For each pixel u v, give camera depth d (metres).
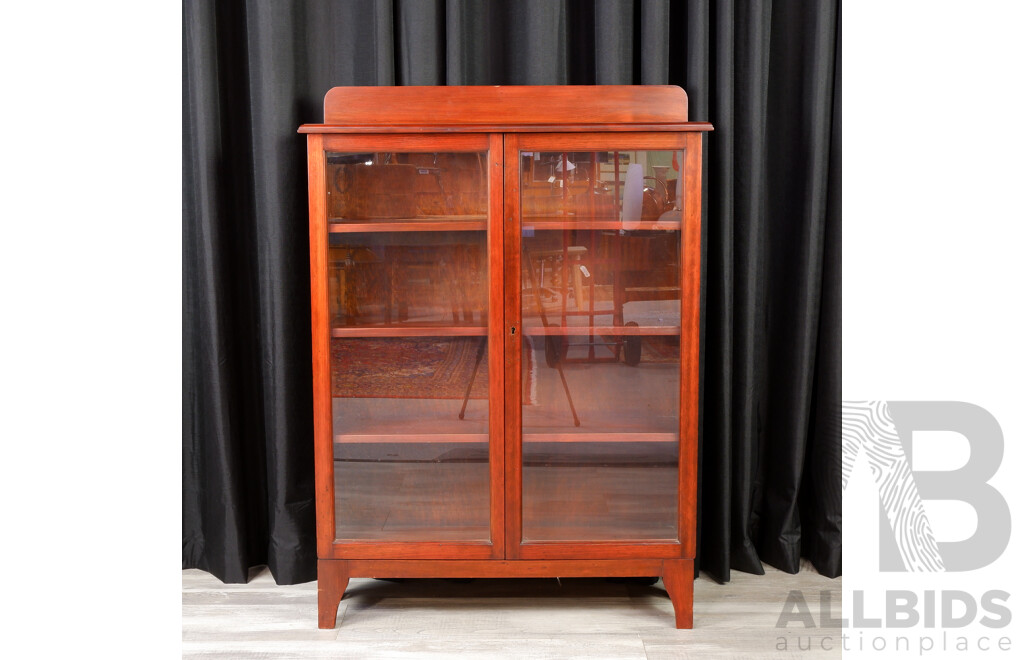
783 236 2.63
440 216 2.17
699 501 2.60
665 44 2.40
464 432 2.22
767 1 2.50
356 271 2.18
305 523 2.55
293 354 2.47
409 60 2.40
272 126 2.38
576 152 2.14
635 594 2.48
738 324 2.55
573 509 2.25
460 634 2.24
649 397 2.22
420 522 2.25
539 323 2.19
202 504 2.63
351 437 2.22
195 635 2.23
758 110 2.47
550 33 2.43
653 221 2.17
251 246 2.56
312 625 2.29
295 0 2.39
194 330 2.56
